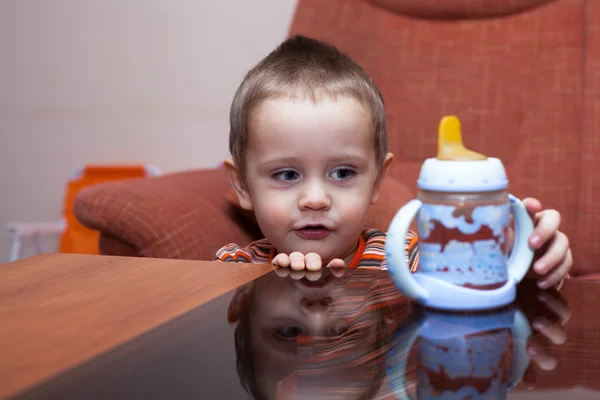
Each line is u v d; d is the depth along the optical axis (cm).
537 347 47
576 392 40
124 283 66
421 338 49
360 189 99
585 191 137
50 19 283
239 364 44
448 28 160
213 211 119
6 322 53
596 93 143
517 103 150
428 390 40
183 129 272
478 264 56
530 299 60
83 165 285
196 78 266
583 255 135
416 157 153
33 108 291
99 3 275
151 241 107
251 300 59
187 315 55
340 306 58
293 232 99
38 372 43
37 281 67
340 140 95
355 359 45
